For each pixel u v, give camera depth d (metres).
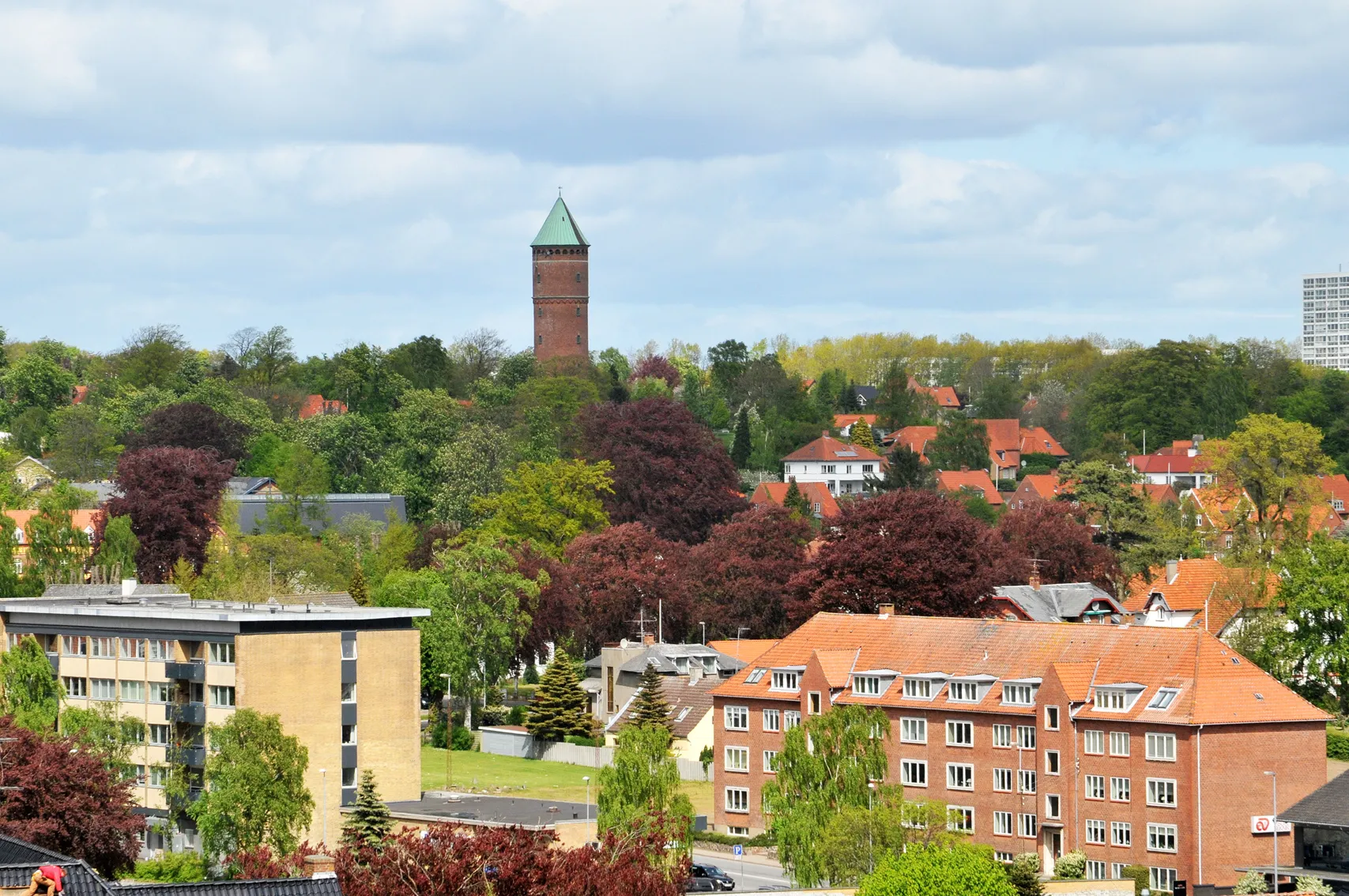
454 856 122.75
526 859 124.19
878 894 170.00
